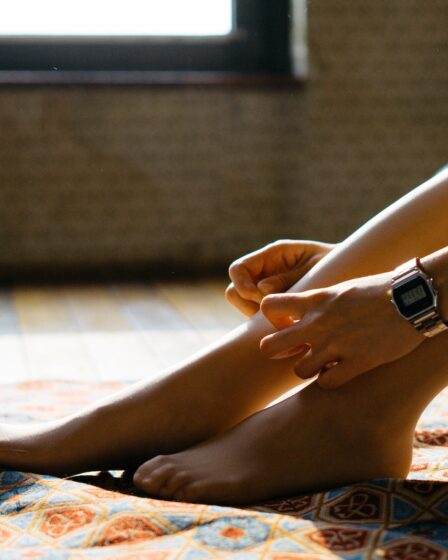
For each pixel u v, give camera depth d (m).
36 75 3.34
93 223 3.44
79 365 1.97
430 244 0.92
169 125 3.45
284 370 0.94
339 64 3.50
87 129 3.39
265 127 3.51
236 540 0.76
